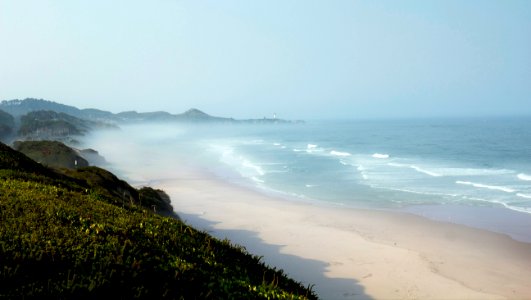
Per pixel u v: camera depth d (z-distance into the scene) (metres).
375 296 22.91
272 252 30.25
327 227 37.38
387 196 51.12
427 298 22.81
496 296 23.23
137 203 34.88
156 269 8.17
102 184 35.72
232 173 75.81
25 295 6.29
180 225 12.38
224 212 43.78
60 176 28.34
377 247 31.50
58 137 153.12
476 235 34.62
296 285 10.97
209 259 9.89
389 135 181.50
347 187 58.00
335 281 24.94
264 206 46.78
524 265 28.03
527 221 38.50
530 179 61.16
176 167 85.81
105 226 10.15
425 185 58.00
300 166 82.25
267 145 144.62
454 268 27.34
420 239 33.72
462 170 72.00
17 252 7.50
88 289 6.78
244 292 8.52
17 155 26.09
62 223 9.92
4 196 11.81
